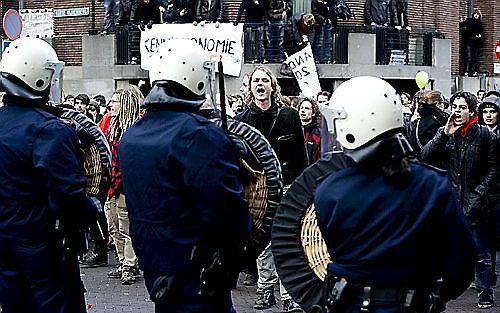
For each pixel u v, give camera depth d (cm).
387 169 373
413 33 2123
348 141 381
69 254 525
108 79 1944
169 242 453
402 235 370
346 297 381
